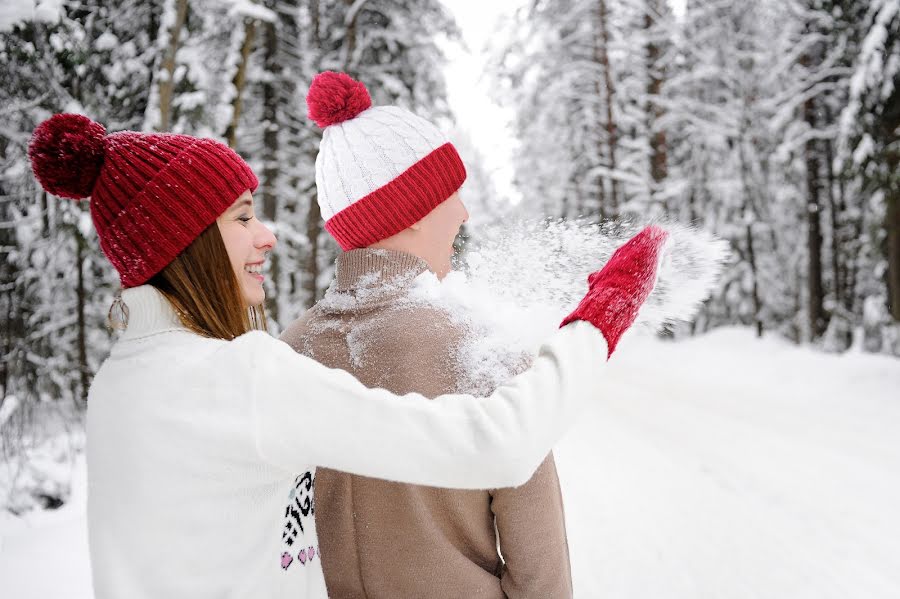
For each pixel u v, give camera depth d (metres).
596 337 0.84
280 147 11.70
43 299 6.94
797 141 13.77
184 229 0.89
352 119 1.17
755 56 15.77
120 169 0.89
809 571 3.22
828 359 9.87
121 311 0.92
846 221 15.00
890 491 4.40
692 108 16.66
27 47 5.23
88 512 0.81
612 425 7.07
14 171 5.82
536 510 0.98
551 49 16.53
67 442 4.52
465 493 0.99
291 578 0.91
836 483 4.61
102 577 0.76
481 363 0.96
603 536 3.74
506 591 1.03
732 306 17.89
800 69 13.83
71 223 6.06
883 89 9.06
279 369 0.79
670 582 3.13
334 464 0.77
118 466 0.77
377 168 1.11
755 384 9.44
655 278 0.90
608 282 0.90
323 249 12.48
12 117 5.69
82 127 0.90
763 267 17.73
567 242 1.08
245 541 0.82
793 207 16.50
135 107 7.10
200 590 0.78
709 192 17.38
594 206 17.55
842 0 12.27
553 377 0.80
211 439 0.76
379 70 11.12
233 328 0.93
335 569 1.06
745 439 6.04
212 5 7.02
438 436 0.76
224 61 7.59
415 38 11.20
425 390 0.96
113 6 7.45
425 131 1.15
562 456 5.70
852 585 3.07
